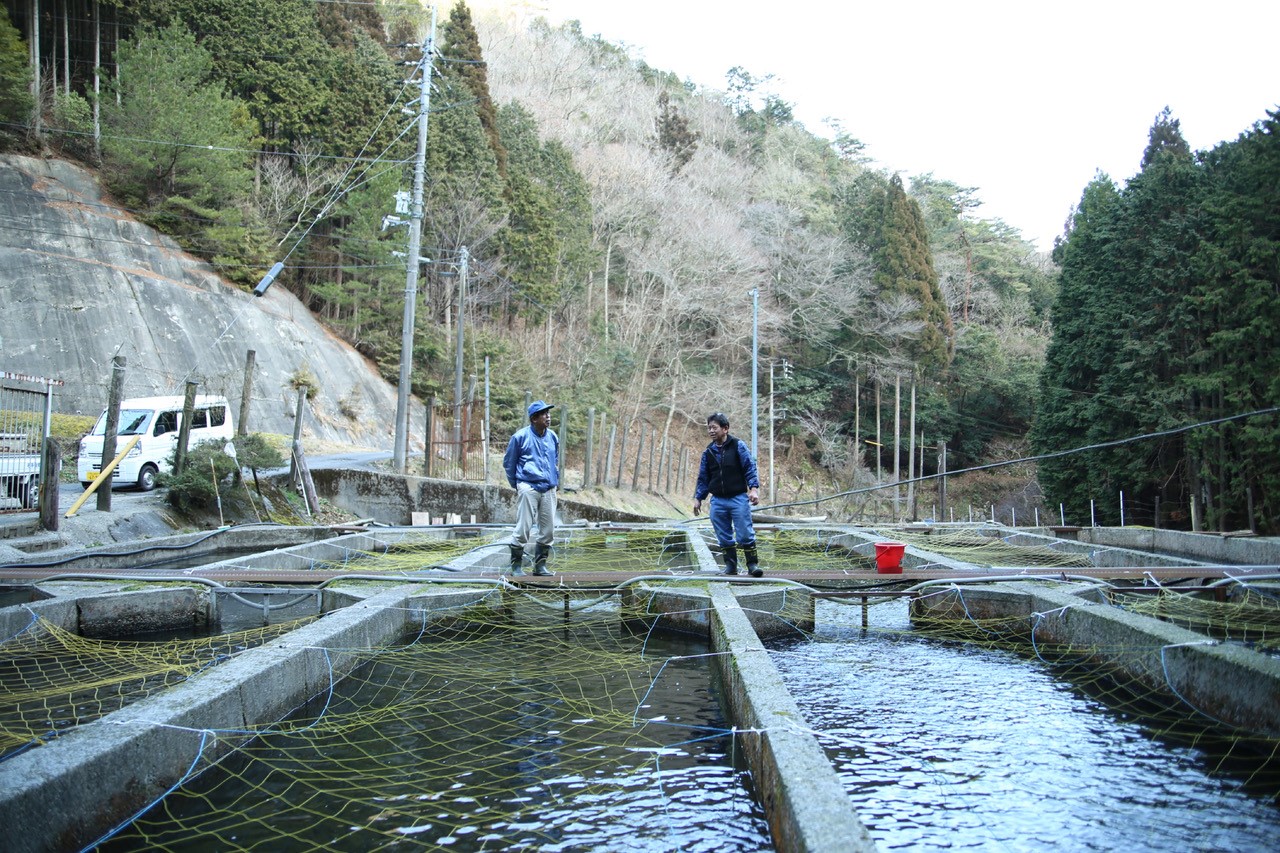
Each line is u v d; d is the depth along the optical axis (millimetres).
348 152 34062
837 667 6809
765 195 55656
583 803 3967
